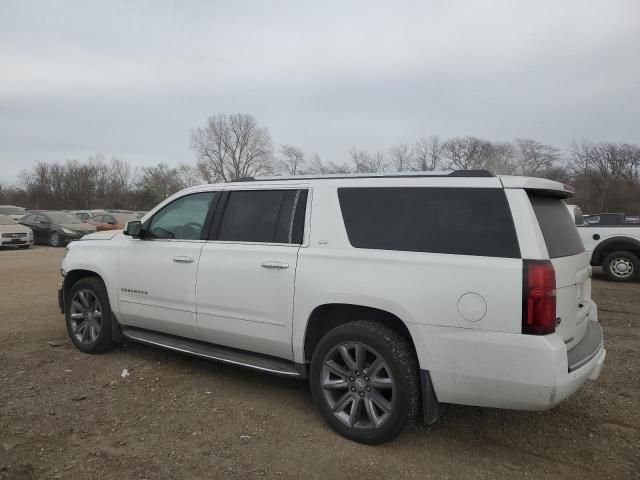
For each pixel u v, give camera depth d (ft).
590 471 10.60
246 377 15.84
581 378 10.40
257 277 13.33
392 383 11.12
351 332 11.64
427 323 10.80
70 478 10.04
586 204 237.66
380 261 11.52
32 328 21.31
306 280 12.42
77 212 96.68
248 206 14.43
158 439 11.71
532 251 10.19
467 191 11.17
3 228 64.18
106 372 16.08
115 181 288.92
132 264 16.47
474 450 11.46
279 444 11.58
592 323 13.24
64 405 13.48
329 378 12.19
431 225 11.34
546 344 9.82
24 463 10.50
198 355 14.78
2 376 15.60
